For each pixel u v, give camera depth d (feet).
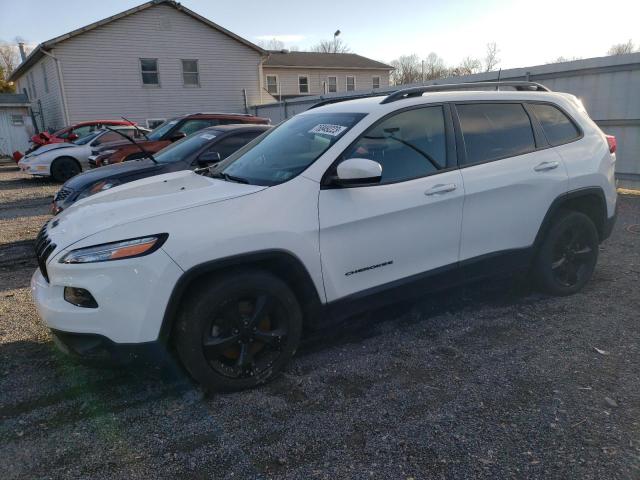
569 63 32.42
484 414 9.27
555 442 8.42
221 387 9.98
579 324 12.98
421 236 11.71
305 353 11.90
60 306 9.25
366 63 133.18
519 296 15.02
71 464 8.20
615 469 7.73
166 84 78.79
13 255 21.61
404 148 11.69
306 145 11.65
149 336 9.16
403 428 8.93
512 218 13.10
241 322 9.97
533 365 10.99
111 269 8.92
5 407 9.83
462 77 39.24
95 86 73.82
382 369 11.04
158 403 9.91
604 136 15.40
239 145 22.22
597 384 10.15
